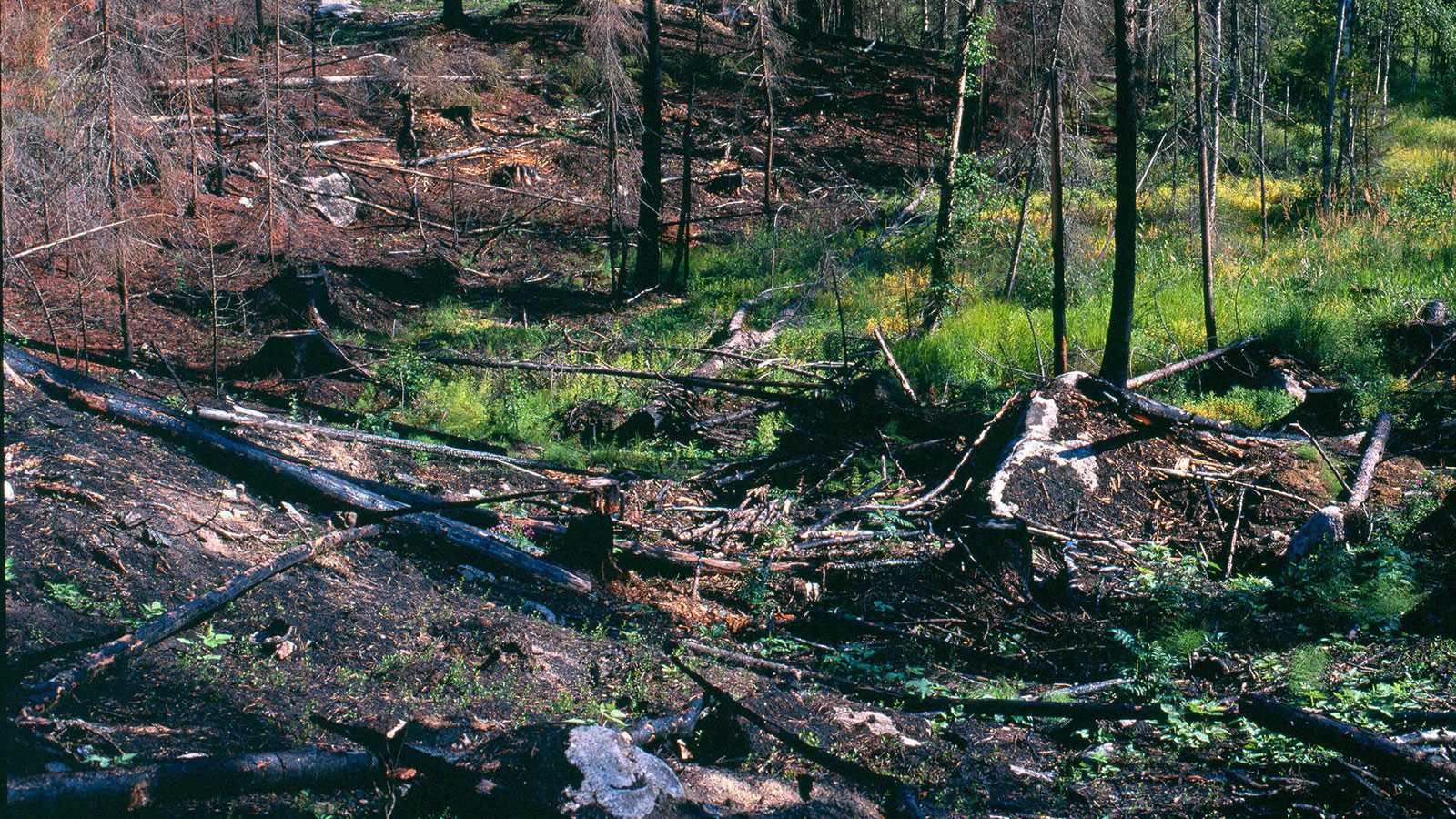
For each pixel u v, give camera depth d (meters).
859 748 5.43
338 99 28.14
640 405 14.07
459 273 21.47
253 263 18.80
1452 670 6.50
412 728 4.61
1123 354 12.28
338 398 13.68
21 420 7.85
